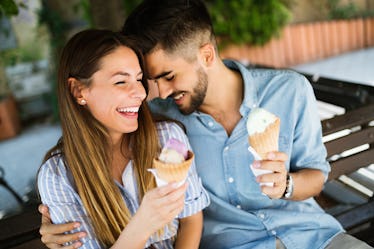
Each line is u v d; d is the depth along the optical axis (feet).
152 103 6.08
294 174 5.37
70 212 4.75
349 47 35.42
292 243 5.38
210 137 5.48
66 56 4.50
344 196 7.95
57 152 4.94
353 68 29.04
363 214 6.79
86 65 4.36
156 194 3.86
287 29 32.65
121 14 13.38
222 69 5.49
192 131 5.58
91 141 4.65
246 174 5.47
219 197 5.58
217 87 5.44
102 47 4.35
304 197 5.40
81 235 4.62
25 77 29.14
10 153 21.79
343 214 6.85
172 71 5.12
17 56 28.19
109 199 4.73
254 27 30.86
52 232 4.65
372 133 7.00
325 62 32.96
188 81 5.18
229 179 5.47
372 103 7.67
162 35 4.93
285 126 5.52
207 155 5.51
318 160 5.61
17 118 26.81
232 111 5.59
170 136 5.13
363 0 37.45
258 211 5.52
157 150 4.97
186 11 5.04
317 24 33.78
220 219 5.69
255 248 5.37
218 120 5.65
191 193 4.99
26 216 5.50
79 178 4.70
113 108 4.47
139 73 4.55
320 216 5.58
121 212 4.76
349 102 8.68
